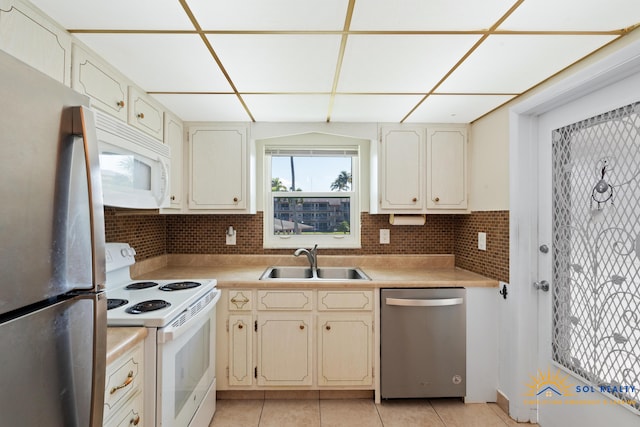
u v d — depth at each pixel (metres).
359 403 2.01
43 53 1.05
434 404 2.00
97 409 0.65
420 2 1.02
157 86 1.67
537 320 1.80
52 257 0.56
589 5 1.03
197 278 2.05
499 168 1.98
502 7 1.05
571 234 1.59
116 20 1.10
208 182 2.27
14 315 0.51
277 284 1.96
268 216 2.70
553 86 1.53
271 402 2.02
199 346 1.64
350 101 1.90
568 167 1.61
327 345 1.99
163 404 1.24
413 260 2.59
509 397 1.88
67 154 0.60
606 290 1.41
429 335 1.97
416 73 1.53
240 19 1.11
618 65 1.23
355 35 1.21
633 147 1.28
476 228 2.25
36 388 0.54
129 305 1.42
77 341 0.61
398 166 2.31
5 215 0.48
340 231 2.72
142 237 2.22
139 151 1.45
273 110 2.05
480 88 1.71
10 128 0.49
